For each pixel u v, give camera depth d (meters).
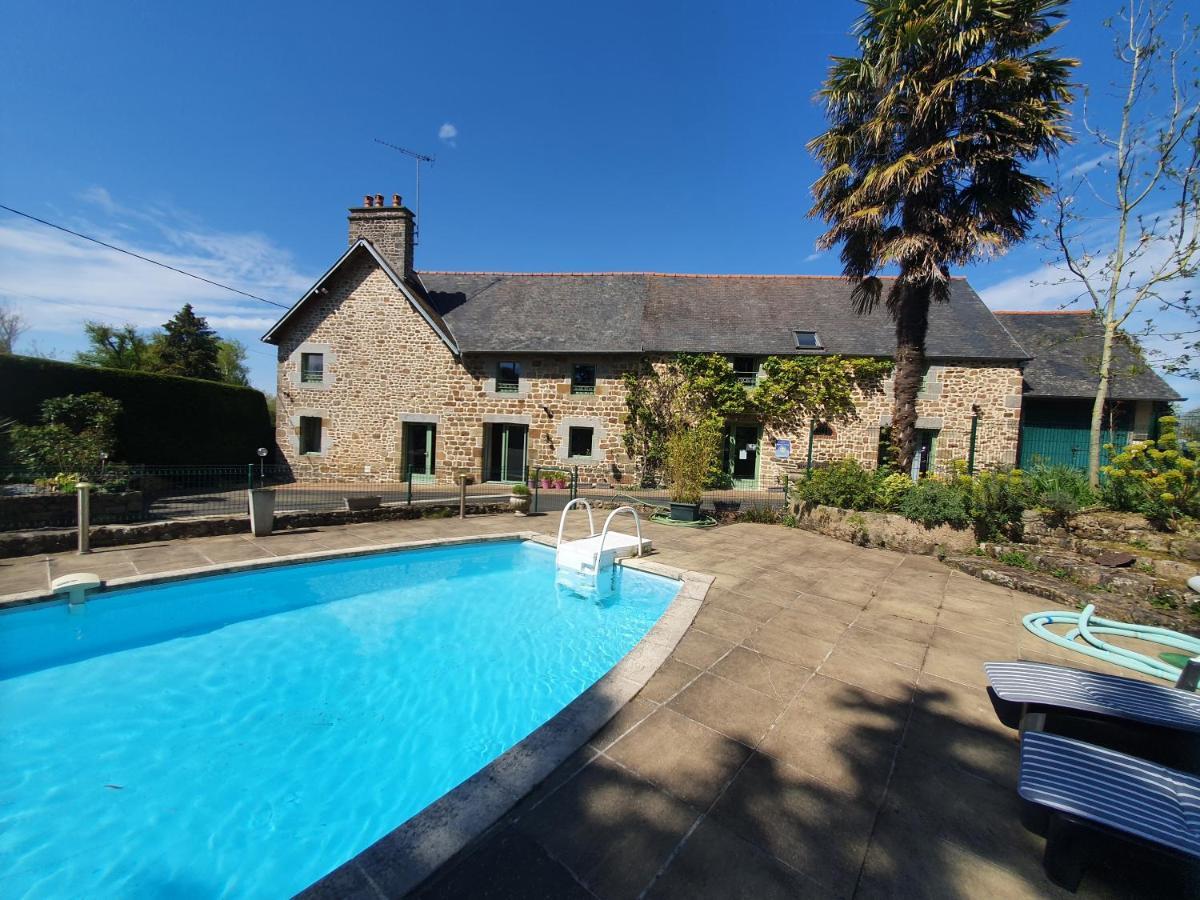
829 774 2.30
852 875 1.76
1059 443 13.72
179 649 4.27
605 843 1.86
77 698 3.55
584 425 14.19
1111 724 2.43
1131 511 5.88
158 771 2.86
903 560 6.38
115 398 11.38
